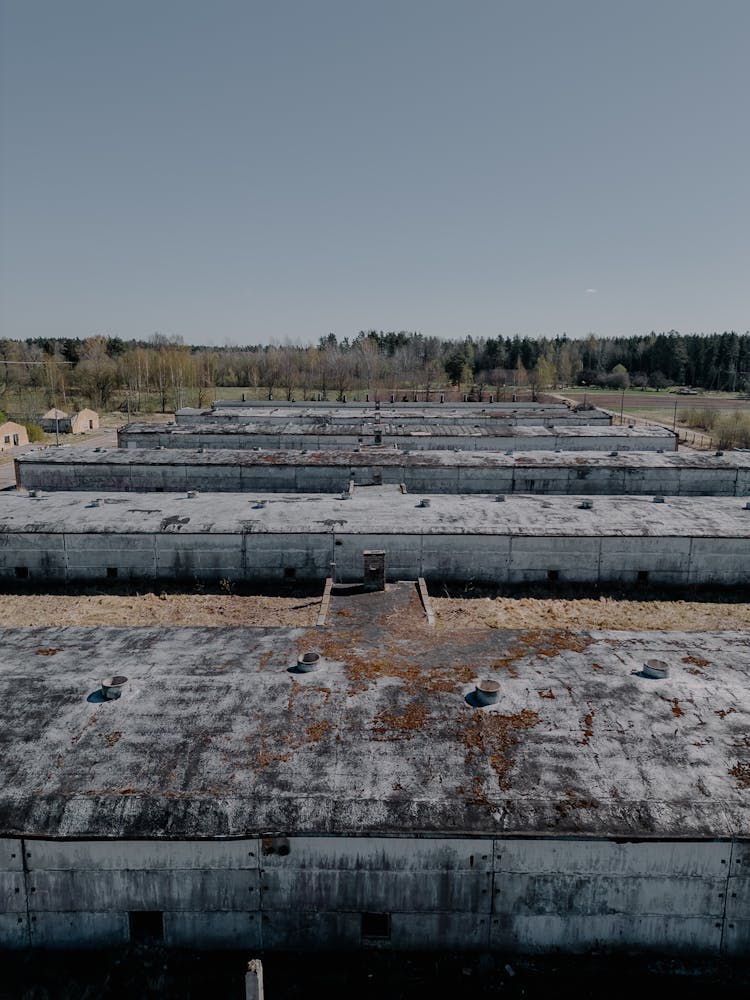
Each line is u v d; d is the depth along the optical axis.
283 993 14.55
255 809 14.84
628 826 14.53
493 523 37.62
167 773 15.69
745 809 14.82
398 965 15.24
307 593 36.12
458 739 16.83
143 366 157.25
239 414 87.75
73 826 14.57
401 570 36.97
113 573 37.12
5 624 32.72
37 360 186.50
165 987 14.67
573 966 15.22
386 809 14.86
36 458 55.69
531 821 14.63
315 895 15.18
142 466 55.06
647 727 17.27
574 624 33.19
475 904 15.20
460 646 21.69
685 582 37.16
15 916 15.41
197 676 19.56
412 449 70.12
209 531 36.50
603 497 44.00
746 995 14.60
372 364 180.50
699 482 55.28
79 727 17.22
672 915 15.17
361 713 17.83
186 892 15.18
